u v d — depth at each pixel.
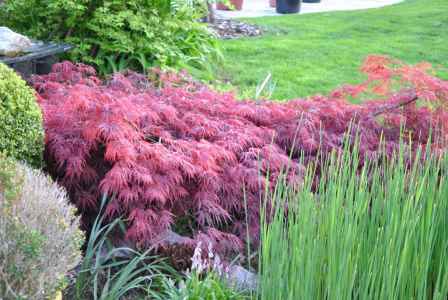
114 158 3.34
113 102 3.57
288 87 7.54
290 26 11.88
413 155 4.00
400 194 2.34
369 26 11.91
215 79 7.54
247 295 3.27
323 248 2.24
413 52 9.68
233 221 3.77
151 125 3.79
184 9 7.38
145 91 4.49
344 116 4.34
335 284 2.13
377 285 2.10
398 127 4.36
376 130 4.31
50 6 6.09
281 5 14.77
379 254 2.15
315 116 4.27
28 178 2.78
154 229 3.45
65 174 3.68
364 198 2.35
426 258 2.18
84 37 6.53
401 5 15.09
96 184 3.67
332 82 7.89
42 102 4.13
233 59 8.72
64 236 2.58
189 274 3.28
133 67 6.59
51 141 3.70
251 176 3.66
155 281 3.40
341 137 4.14
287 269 2.23
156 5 6.82
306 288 2.15
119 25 6.32
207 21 11.05
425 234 2.25
